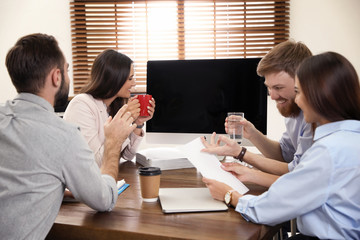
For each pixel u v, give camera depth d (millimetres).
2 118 969
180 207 1131
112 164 1249
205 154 1403
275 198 1031
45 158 932
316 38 3160
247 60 1860
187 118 1923
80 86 3352
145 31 3312
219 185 1221
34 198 927
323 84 1027
